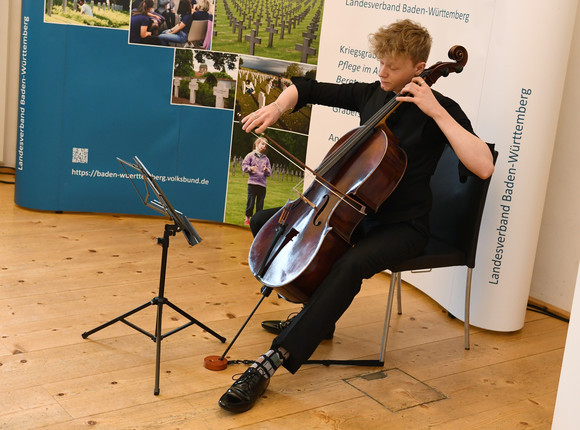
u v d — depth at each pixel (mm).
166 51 3812
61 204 3969
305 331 2166
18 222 3766
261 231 2344
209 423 2049
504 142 2828
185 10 3764
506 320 2957
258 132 2447
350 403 2254
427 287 3295
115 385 2211
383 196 2211
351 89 2600
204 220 4145
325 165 2307
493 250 2908
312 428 2080
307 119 3717
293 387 2326
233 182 3957
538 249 3416
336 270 2197
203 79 3846
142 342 2533
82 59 3787
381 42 2266
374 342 2762
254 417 2107
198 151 3943
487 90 2875
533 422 2242
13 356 2330
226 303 2975
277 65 3736
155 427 2000
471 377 2533
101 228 3814
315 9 3580
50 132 3859
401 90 2316
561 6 2727
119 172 3963
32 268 3131
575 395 1913
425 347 2764
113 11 3742
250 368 2191
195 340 2592
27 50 3771
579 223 3232
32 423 1959
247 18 3725
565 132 3262
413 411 2242
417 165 2367
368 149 2268
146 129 3912
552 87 2791
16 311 2680
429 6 3146
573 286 3270
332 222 2197
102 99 3850
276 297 3092
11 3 4438
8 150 4676
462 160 2205
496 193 2869
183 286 3117
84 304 2809
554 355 2803
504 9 2803
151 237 3740
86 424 1979
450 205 2703
